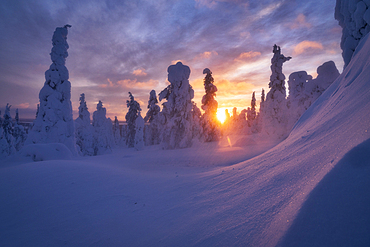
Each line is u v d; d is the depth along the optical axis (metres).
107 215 2.91
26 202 3.34
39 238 2.35
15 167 5.39
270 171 2.54
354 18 7.00
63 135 16.56
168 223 2.39
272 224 1.24
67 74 17.53
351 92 2.26
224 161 12.85
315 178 1.24
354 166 1.00
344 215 0.81
